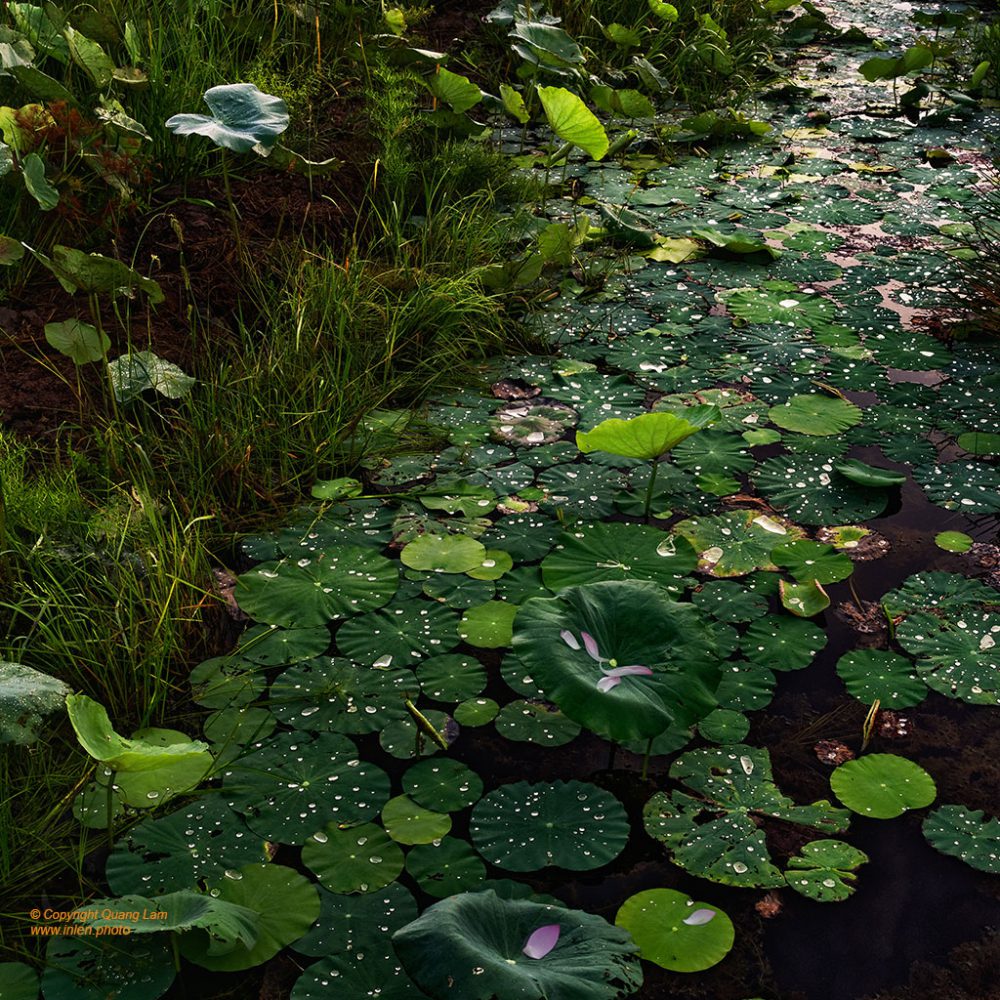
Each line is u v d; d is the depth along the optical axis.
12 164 3.02
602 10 6.03
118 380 2.88
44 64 3.86
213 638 2.39
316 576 2.54
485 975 1.46
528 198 4.38
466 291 3.58
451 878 1.85
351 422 3.06
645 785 2.05
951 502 2.77
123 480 2.69
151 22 4.06
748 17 6.41
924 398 3.20
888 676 2.27
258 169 3.95
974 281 3.72
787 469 2.90
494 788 2.04
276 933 1.75
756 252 4.02
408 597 2.49
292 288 3.48
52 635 2.27
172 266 3.43
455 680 2.27
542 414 3.17
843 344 3.47
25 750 2.09
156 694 2.16
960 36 6.34
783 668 2.29
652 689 1.98
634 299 3.80
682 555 2.55
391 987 1.66
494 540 2.66
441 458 2.99
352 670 2.29
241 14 4.37
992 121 5.32
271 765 2.07
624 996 1.68
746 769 2.08
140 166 3.45
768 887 1.84
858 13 7.10
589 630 2.07
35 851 1.92
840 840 1.94
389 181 4.06
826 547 2.62
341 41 4.86
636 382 3.32
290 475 2.91
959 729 2.17
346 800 2.00
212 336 3.27
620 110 4.89
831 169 4.80
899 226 4.24
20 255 2.87
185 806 2.00
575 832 1.93
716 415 2.57
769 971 1.72
